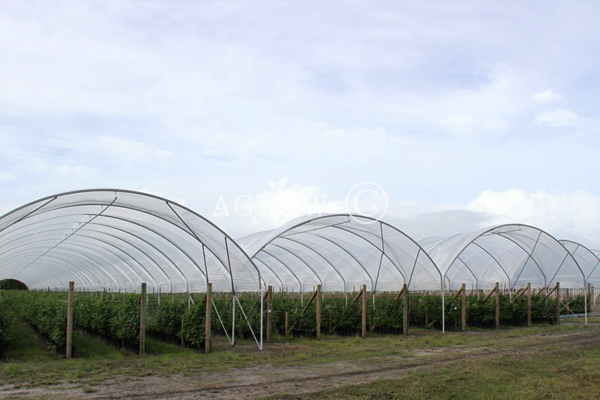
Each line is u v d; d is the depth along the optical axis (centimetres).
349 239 2875
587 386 1339
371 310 2792
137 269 3588
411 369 1603
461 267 3791
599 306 5319
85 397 1246
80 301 2900
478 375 1477
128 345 2144
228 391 1309
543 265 3750
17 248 3184
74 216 2156
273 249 3272
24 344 2434
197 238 2200
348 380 1442
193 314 2097
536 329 2906
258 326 2553
